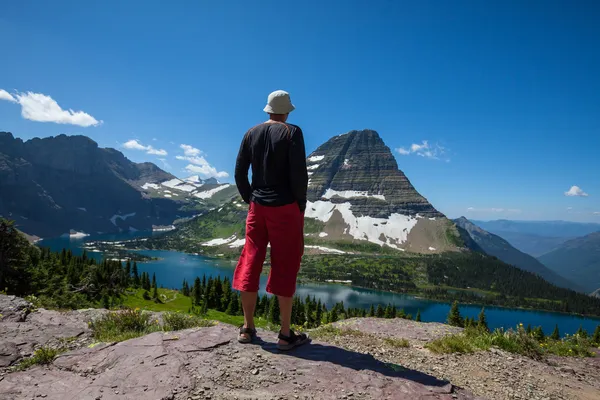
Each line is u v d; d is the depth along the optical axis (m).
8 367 4.54
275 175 4.61
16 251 41.91
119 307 8.31
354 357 4.75
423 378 4.36
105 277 99.94
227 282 103.31
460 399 3.96
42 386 3.78
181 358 4.34
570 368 7.11
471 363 6.86
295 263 4.75
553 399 5.45
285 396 3.71
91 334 6.27
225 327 5.56
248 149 4.77
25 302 7.50
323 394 3.78
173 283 191.25
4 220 40.69
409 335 9.18
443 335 9.16
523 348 8.07
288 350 4.79
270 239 4.74
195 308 97.31
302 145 4.54
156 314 8.21
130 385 3.76
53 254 106.69
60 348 5.27
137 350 4.54
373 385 3.99
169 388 3.70
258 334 5.41
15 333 5.79
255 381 3.97
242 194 5.10
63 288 41.62
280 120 4.81
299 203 4.62
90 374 4.07
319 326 10.52
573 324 173.62
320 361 4.53
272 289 4.72
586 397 5.73
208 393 3.68
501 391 5.56
